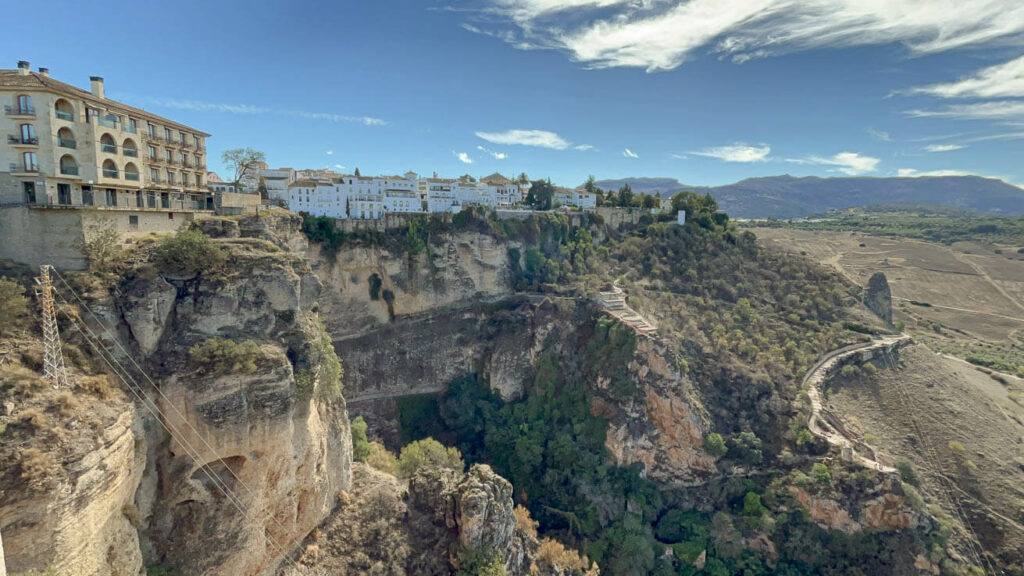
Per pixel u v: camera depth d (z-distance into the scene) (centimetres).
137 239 4331
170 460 3622
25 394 2866
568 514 7431
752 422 8325
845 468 7275
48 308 3125
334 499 4941
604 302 10212
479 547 4691
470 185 15038
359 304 10100
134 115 5259
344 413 5206
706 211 14388
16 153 4153
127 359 3541
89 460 2855
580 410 8862
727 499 7719
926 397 8838
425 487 5247
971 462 7662
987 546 6825
